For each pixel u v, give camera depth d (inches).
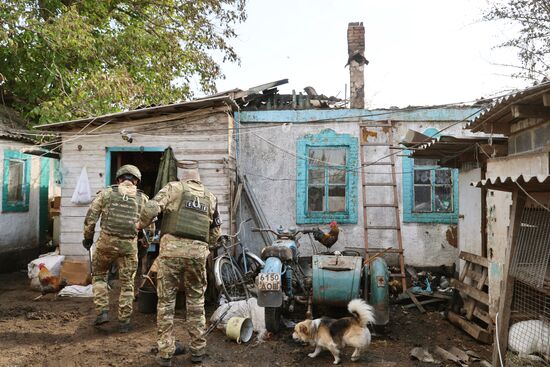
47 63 475.2
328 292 212.2
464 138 231.5
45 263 309.0
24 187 426.9
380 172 349.4
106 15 579.5
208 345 200.1
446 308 259.1
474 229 251.6
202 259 177.8
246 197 354.6
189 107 312.3
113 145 324.2
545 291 143.1
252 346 199.9
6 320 235.9
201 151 317.7
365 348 185.9
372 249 340.5
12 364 177.2
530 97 161.6
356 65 393.7
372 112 349.4
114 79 476.7
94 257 219.9
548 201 154.3
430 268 341.1
